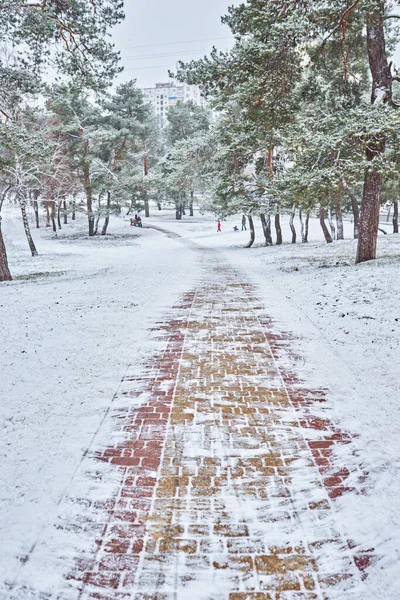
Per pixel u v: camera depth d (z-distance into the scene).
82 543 2.86
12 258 28.52
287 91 13.48
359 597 2.46
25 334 7.38
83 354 6.20
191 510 3.14
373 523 2.98
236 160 24.41
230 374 5.41
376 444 3.86
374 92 12.30
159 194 56.00
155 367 5.66
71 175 38.19
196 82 13.35
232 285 11.72
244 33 12.88
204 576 2.61
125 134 39.94
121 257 28.36
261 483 3.42
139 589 2.54
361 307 8.18
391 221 51.12
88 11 12.47
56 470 3.59
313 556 2.74
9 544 2.86
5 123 16.27
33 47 12.75
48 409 4.62
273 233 43.28
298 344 6.46
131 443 3.97
